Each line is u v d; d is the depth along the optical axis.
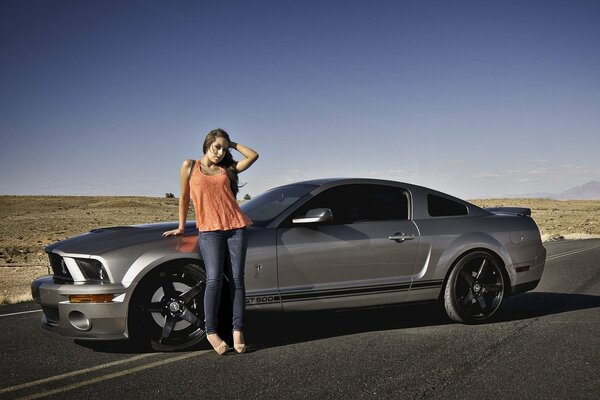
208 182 4.46
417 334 5.23
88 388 3.81
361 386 3.73
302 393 3.62
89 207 84.75
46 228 44.19
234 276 4.55
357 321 5.86
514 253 5.90
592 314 6.19
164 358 4.50
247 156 4.66
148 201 99.81
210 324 4.49
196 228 5.00
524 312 6.37
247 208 5.57
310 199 5.23
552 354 4.48
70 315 4.47
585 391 3.58
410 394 3.57
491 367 4.13
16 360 4.59
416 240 5.49
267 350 4.68
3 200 98.38
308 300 5.03
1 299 8.34
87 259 4.56
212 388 3.75
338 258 5.14
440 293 5.66
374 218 5.46
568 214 72.19
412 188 5.75
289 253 4.95
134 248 4.60
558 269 10.66
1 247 26.38
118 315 4.45
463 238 5.69
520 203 115.06
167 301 4.66
